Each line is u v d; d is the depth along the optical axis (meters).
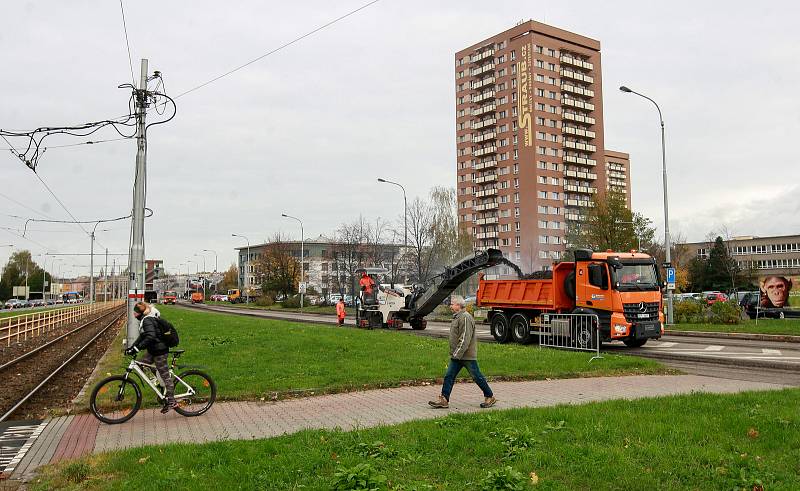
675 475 5.45
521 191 86.50
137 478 5.69
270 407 9.62
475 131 94.81
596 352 16.75
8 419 10.31
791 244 106.94
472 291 47.84
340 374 12.23
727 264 65.69
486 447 6.40
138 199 19.39
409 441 6.81
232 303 108.06
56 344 27.91
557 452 6.19
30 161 17.52
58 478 5.91
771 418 7.43
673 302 30.02
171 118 20.17
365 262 68.94
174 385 9.14
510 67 89.25
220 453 6.45
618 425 7.27
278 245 83.38
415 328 29.38
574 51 90.19
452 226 57.50
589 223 45.50
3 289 109.69
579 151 90.81
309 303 73.69
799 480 5.27
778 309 32.53
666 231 29.80
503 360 14.30
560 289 20.31
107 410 8.95
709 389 10.75
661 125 30.67
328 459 6.08
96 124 18.47
